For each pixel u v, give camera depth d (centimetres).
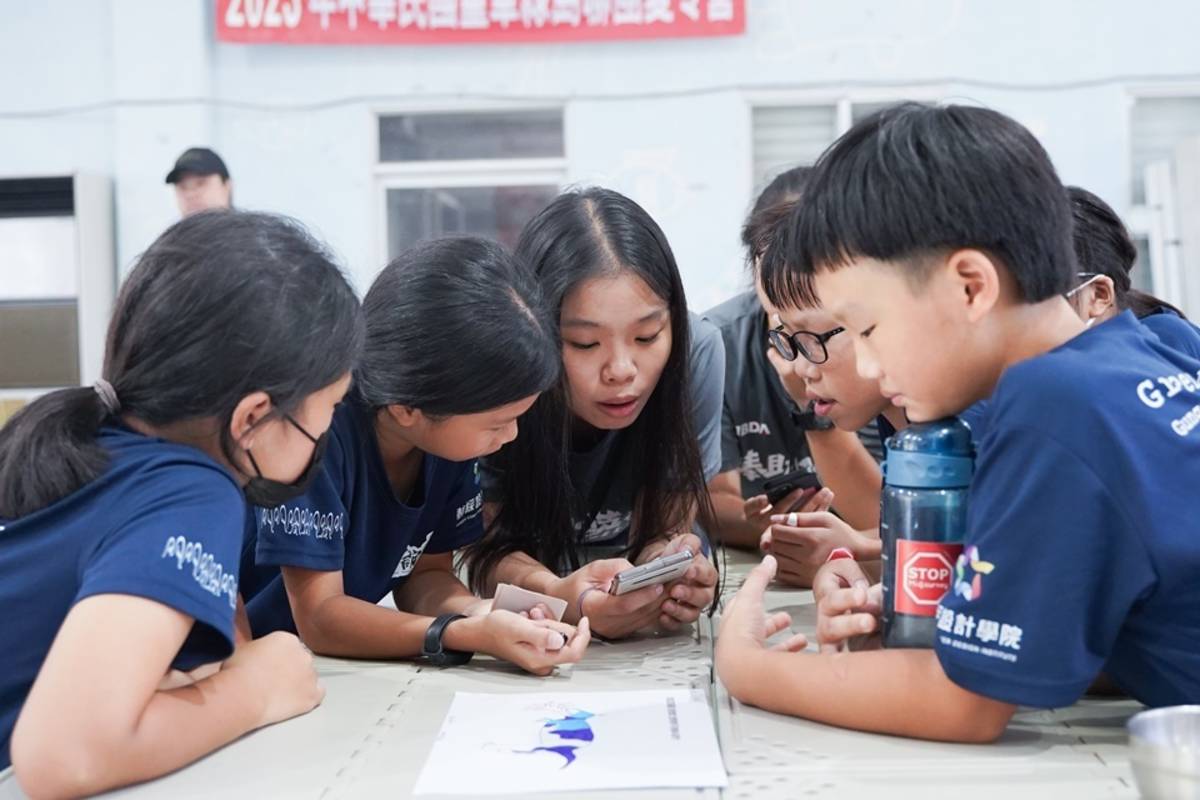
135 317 92
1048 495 79
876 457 201
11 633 88
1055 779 79
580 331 136
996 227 81
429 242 123
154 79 424
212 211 97
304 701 100
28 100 433
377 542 137
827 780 80
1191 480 80
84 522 88
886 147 84
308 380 93
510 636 113
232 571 89
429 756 87
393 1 419
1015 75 411
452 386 115
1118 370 83
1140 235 409
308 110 427
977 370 86
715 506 195
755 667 97
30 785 77
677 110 420
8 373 403
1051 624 79
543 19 417
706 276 421
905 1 412
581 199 143
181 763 85
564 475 147
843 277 87
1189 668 83
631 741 90
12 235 404
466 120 430
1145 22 406
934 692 85
